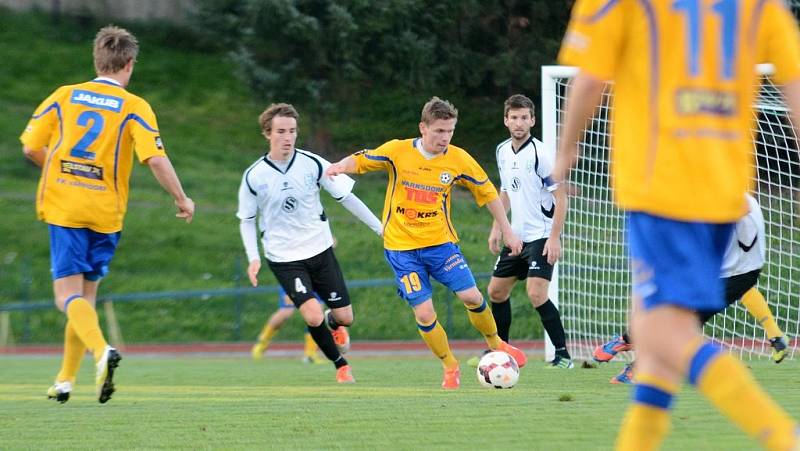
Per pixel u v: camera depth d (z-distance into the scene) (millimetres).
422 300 27938
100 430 18938
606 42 10703
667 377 11117
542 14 84688
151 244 81875
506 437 15984
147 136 23062
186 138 102062
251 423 19078
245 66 84938
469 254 77438
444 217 28531
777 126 41844
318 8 82250
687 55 10609
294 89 85312
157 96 108875
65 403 25266
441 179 28250
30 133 23375
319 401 23641
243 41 85500
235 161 99250
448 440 15930
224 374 38500
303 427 18156
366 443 15930
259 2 80562
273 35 83438
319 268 32219
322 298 32844
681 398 20781
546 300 34438
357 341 67625
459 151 28656
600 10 10719
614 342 31281
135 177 94375
